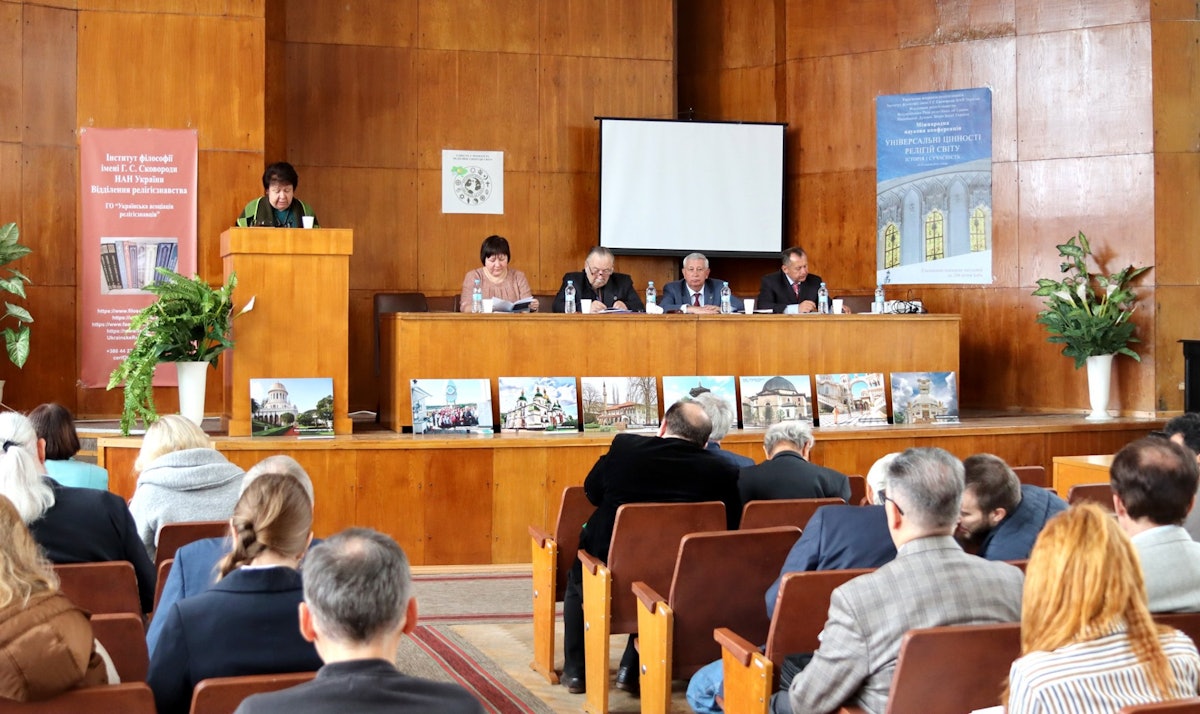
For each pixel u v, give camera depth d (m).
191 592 2.83
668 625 3.54
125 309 8.16
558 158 10.29
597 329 7.33
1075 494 4.30
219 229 8.25
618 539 4.02
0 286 7.46
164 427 4.03
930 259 9.87
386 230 9.98
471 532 6.78
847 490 4.54
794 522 4.07
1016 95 9.54
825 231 10.33
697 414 4.34
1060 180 9.34
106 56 8.12
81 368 8.13
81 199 8.10
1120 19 9.12
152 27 8.17
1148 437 2.76
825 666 2.57
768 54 10.72
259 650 2.32
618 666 4.80
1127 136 9.08
